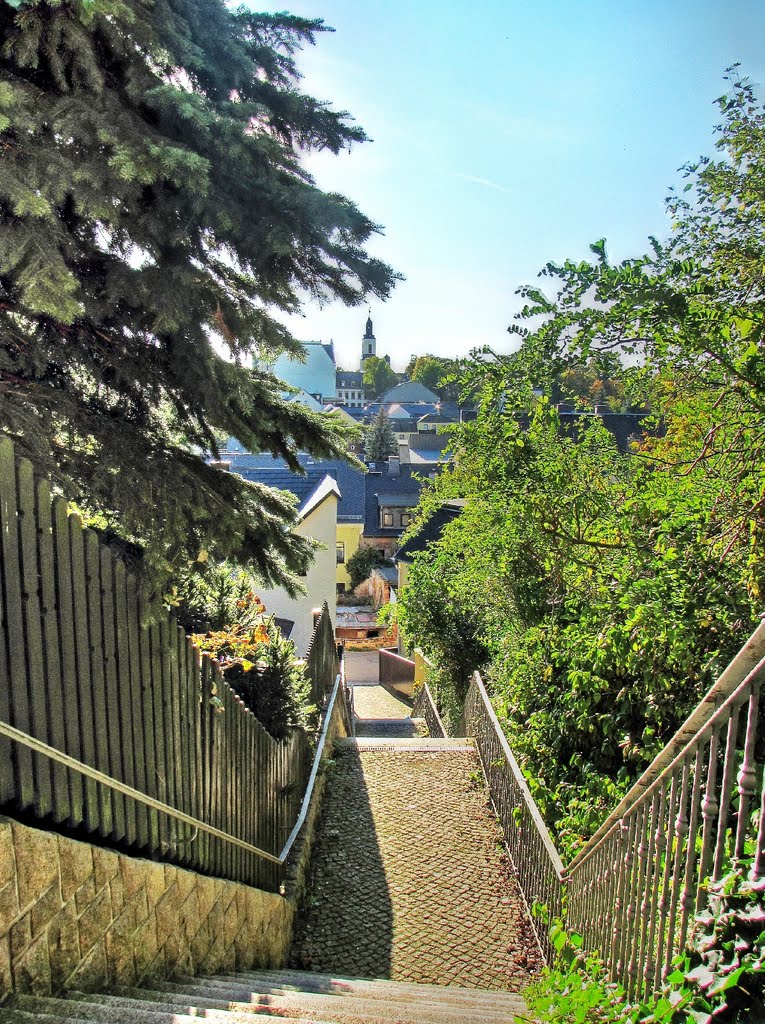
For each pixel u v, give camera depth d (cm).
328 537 1709
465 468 575
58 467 333
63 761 285
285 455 491
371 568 3622
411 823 741
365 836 714
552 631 579
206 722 435
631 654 398
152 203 313
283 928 538
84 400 397
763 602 354
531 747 642
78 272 335
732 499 367
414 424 9356
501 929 556
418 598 1177
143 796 348
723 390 365
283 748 635
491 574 650
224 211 306
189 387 385
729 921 198
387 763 908
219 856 453
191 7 299
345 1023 326
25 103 273
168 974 364
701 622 359
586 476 432
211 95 326
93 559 313
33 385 362
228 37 311
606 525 407
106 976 307
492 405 403
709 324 308
